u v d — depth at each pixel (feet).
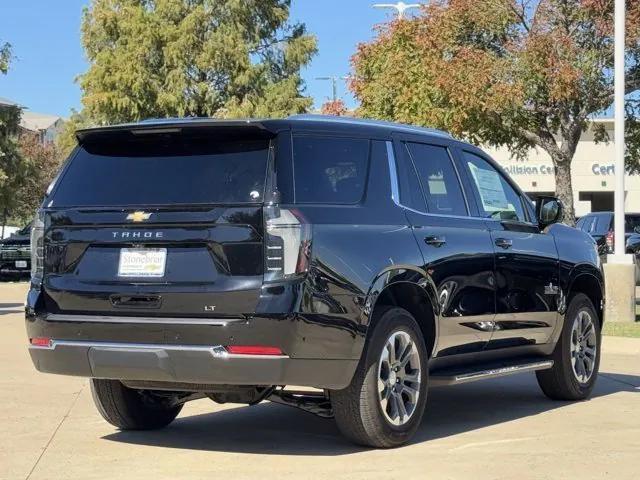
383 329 21.52
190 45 142.31
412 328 22.41
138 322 20.39
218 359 19.74
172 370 20.15
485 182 26.68
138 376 20.61
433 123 61.21
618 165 50.57
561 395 29.32
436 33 60.80
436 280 23.15
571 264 28.91
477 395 30.81
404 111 63.26
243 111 139.13
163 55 143.23
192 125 20.86
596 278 30.22
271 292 19.67
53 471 20.38
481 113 59.88
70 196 21.99
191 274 20.30
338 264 20.47
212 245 20.18
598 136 72.90
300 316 19.71
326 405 22.48
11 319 55.31
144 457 21.66
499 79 58.13
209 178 20.80
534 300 27.14
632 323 49.67
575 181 171.12
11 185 122.21
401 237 22.38
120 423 24.18
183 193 20.79
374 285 21.07
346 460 21.20
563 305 28.50
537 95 59.31
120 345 20.54
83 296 21.12
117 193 21.48
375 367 21.34
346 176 21.94
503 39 61.26
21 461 21.29
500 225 26.35
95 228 21.30
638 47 59.21
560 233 29.25
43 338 21.61
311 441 23.34
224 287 19.90
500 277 25.75
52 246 21.84
